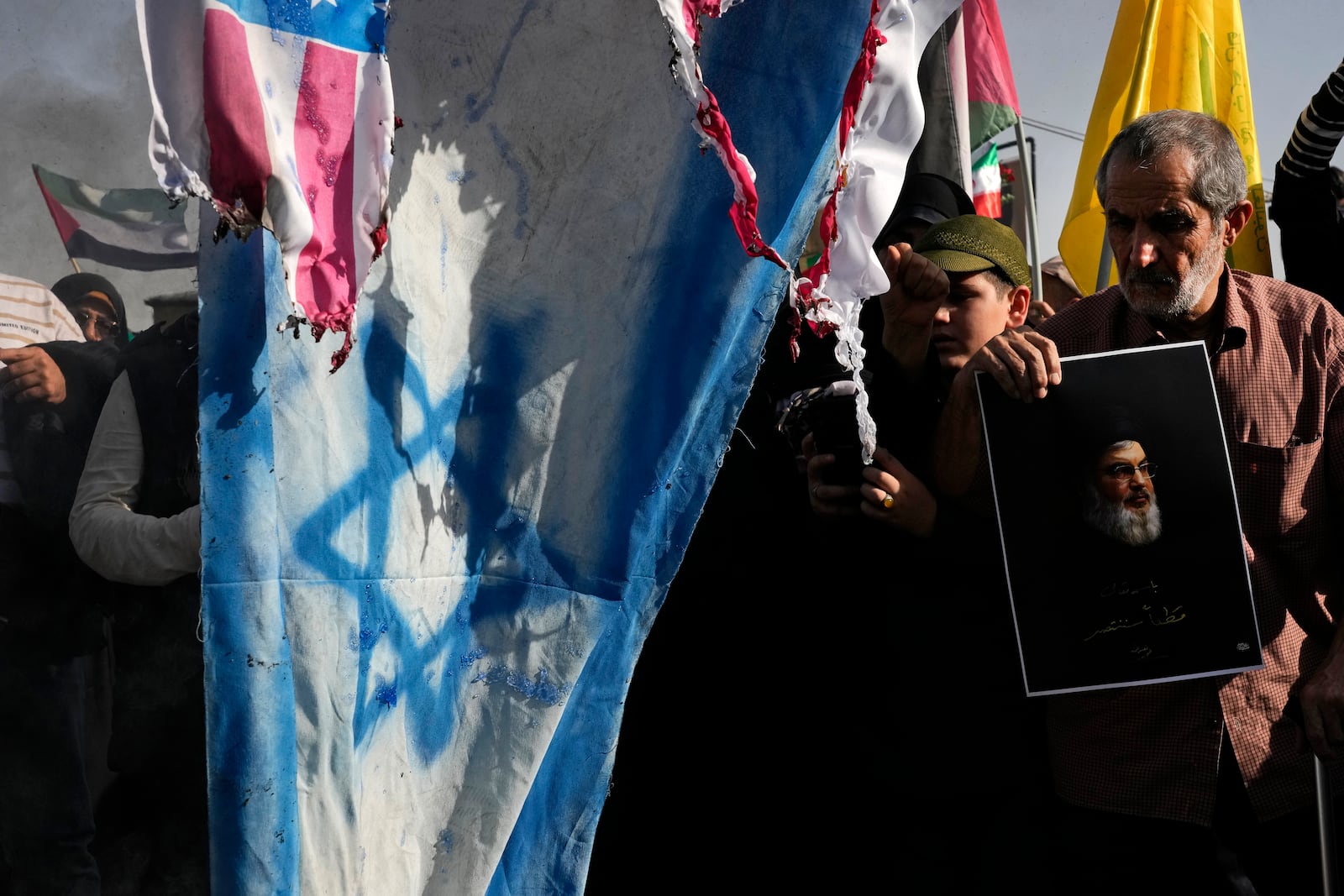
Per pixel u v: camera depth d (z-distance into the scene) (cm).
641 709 231
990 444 189
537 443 159
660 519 161
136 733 134
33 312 126
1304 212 252
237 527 126
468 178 155
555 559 159
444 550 154
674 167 160
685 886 226
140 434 133
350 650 139
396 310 148
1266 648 189
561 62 157
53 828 131
